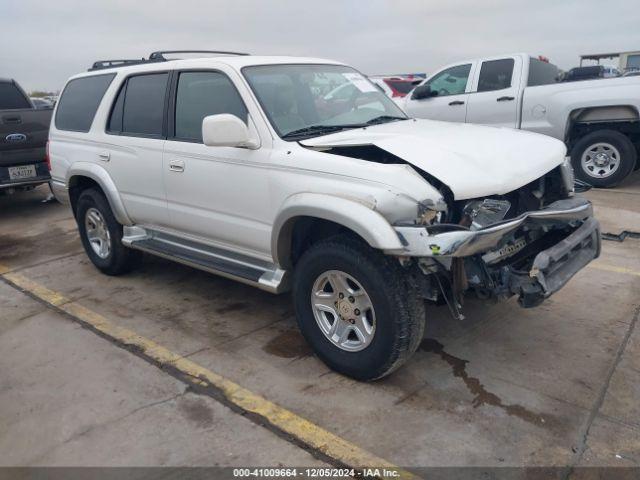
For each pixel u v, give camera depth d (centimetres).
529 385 334
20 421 321
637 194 783
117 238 526
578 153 831
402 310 310
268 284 378
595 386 330
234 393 339
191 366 374
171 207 446
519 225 305
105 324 445
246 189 376
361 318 333
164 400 336
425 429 298
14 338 428
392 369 328
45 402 339
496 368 354
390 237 295
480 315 427
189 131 425
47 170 820
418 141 343
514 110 842
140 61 538
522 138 382
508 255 333
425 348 382
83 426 314
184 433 304
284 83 405
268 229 370
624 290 461
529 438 288
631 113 773
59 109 574
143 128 466
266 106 377
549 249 314
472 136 371
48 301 500
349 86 444
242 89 384
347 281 335
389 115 440
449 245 284
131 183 477
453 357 370
